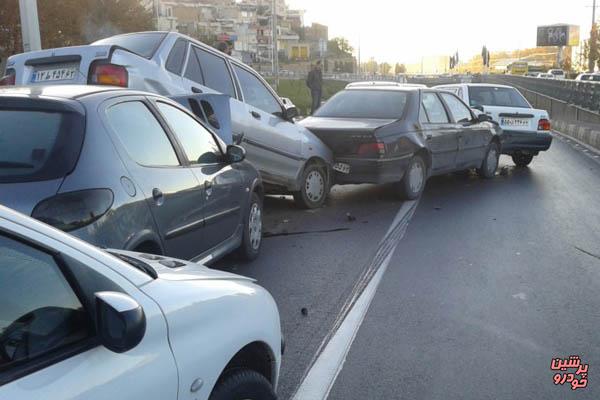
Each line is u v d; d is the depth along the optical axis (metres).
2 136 4.04
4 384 1.88
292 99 37.03
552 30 98.81
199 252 5.30
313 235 7.77
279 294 5.68
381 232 7.91
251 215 6.56
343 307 5.37
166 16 112.81
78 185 3.87
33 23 11.23
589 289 5.85
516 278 6.14
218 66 7.83
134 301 2.17
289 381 4.09
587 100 24.61
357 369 4.26
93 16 24.69
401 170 9.57
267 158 8.16
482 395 3.93
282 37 137.50
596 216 8.90
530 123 13.41
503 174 12.95
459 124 11.07
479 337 4.77
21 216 2.18
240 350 2.82
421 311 5.28
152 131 4.81
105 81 6.48
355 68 122.25
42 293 2.10
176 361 2.35
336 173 9.52
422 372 4.22
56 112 4.09
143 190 4.36
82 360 2.07
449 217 8.76
